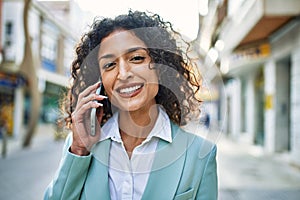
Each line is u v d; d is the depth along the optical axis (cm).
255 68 1371
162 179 115
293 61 895
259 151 1186
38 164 916
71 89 124
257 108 1439
